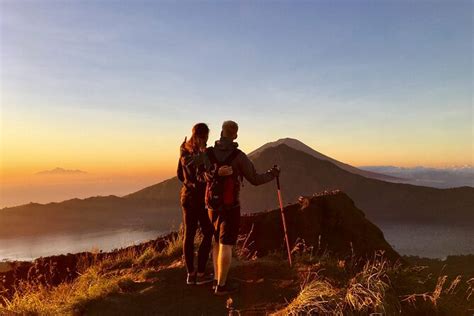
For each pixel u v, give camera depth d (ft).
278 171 21.97
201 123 21.85
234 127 20.62
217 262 21.68
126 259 31.63
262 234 36.09
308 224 36.42
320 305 18.29
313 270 22.99
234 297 21.08
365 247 36.01
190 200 22.15
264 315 19.19
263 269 23.97
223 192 20.26
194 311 20.12
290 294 20.85
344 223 37.04
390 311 18.57
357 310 18.35
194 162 21.09
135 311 20.62
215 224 20.94
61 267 36.17
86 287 25.35
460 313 19.97
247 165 20.31
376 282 19.61
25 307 22.86
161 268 26.45
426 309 19.89
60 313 21.30
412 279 21.89
